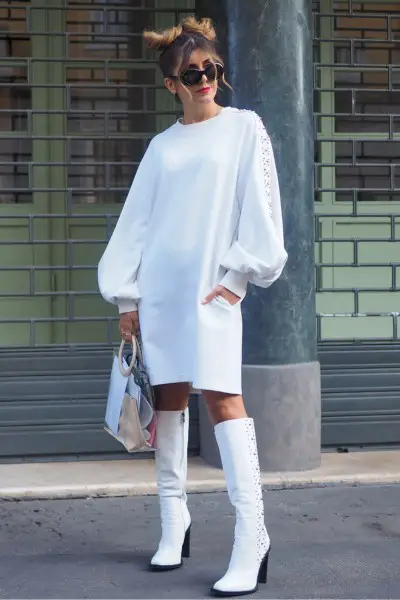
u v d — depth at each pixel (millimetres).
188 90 3463
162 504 3721
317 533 4273
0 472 5395
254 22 5234
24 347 5727
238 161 3420
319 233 6512
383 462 5594
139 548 4051
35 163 5648
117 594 3410
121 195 6543
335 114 5836
